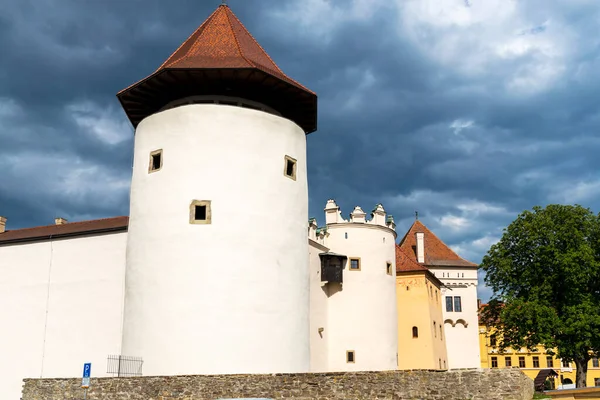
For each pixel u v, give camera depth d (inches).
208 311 924.0
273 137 1023.6
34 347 1191.6
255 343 933.8
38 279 1226.6
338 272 1450.5
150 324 939.3
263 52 1123.3
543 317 1330.0
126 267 1016.2
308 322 1039.6
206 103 1004.6
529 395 730.2
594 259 1362.0
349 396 716.0
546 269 1414.9
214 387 748.0
